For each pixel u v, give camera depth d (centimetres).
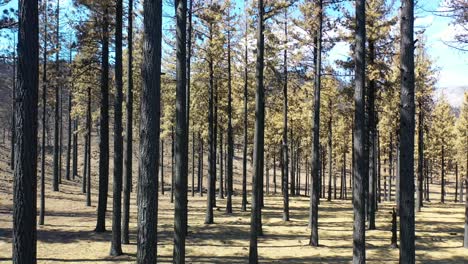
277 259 1442
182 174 1062
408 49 845
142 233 709
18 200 619
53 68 1834
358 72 1093
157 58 719
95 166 4884
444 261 1517
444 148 4456
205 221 2156
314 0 1652
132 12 1420
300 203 3322
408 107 842
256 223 1262
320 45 1694
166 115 3134
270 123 3641
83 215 2289
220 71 2436
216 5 1820
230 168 2605
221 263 1334
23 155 621
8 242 1499
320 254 1532
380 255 1546
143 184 712
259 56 1321
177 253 1041
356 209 1078
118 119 1395
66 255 1342
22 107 623
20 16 629
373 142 2303
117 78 1403
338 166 4897
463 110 3897
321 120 3394
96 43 1720
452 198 5566
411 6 843
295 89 2442
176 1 1091
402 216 843
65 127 6306
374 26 1895
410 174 841
